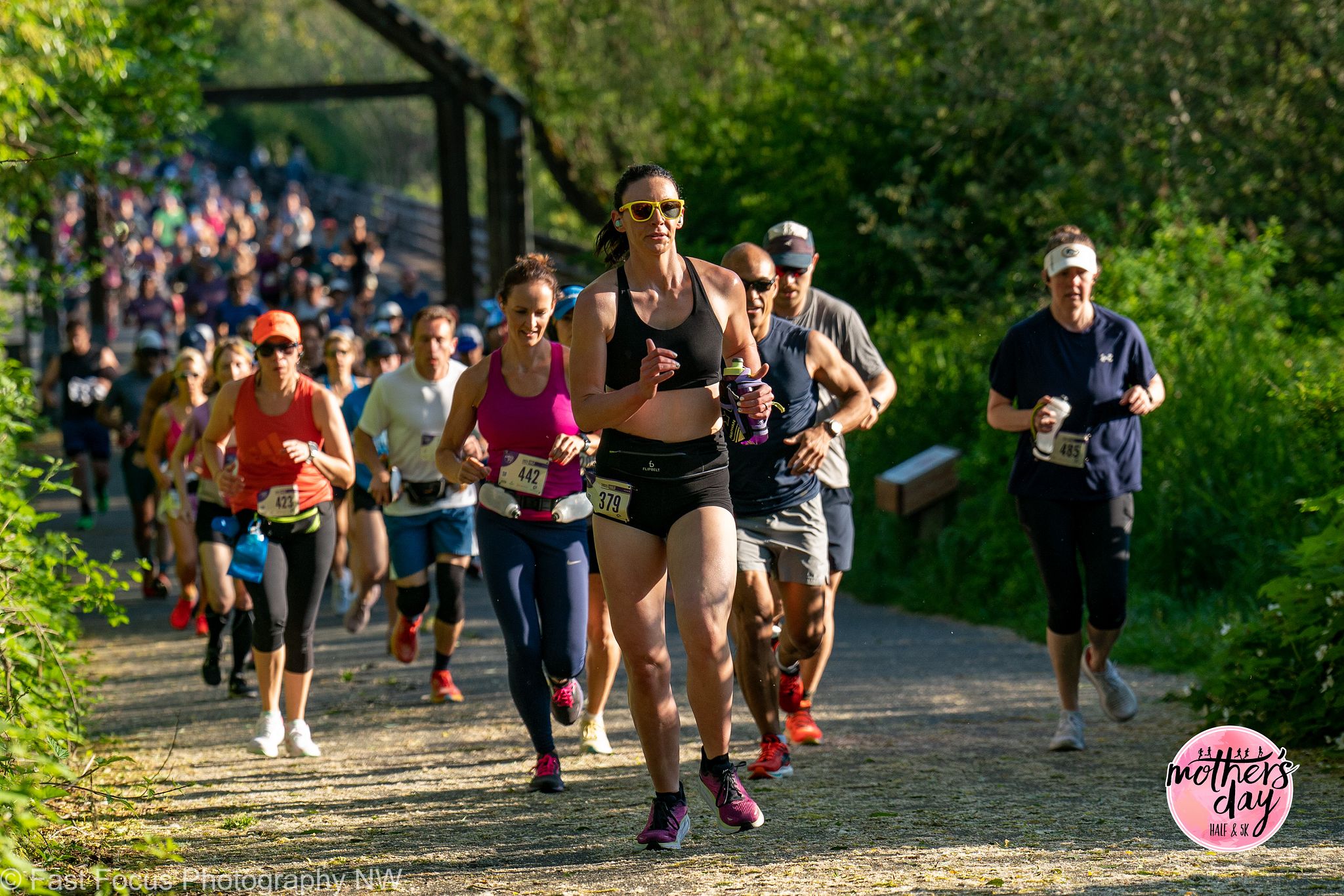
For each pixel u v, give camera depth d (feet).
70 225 163.94
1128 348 43.62
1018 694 52.85
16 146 60.23
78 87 92.63
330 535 45.91
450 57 149.28
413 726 50.29
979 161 108.99
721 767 31.24
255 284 187.21
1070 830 32.48
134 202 259.60
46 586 42.50
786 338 41.11
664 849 32.24
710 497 30.81
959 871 29.12
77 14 56.54
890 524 84.53
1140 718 47.47
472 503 54.03
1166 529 66.44
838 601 83.97
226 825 36.09
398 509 53.42
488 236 153.17
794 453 40.83
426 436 52.49
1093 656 45.21
